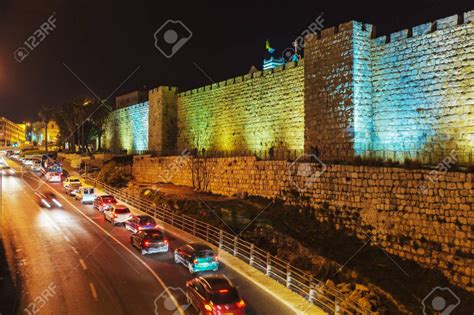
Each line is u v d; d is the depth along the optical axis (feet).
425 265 72.28
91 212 122.52
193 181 146.82
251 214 102.73
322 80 102.78
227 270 67.51
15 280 63.67
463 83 81.05
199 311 50.62
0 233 94.07
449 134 82.69
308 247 83.10
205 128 166.30
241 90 145.89
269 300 54.95
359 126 95.30
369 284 69.36
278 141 129.39
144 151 203.82
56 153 313.53
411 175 76.69
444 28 84.38
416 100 88.38
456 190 69.92
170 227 99.04
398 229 77.71
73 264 71.61
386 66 94.27
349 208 87.51
